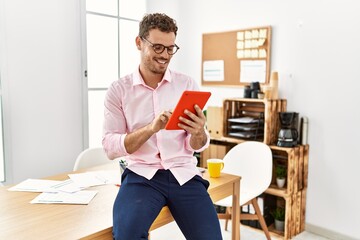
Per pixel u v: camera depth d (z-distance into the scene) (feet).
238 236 6.72
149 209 4.39
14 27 8.82
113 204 4.79
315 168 9.52
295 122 9.56
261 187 7.99
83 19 10.30
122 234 4.05
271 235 9.41
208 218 4.57
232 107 10.61
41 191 5.52
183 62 12.57
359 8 8.43
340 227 9.18
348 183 8.95
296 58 9.64
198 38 11.96
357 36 8.51
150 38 4.49
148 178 4.66
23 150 9.25
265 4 10.12
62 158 10.15
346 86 8.79
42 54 9.44
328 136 9.21
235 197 6.55
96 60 11.14
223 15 11.16
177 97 5.12
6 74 8.75
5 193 5.43
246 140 9.88
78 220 4.45
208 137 4.98
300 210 9.57
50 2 9.50
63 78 9.98
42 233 4.04
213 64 11.55
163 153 4.80
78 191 5.54
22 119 9.16
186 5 12.19
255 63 10.44
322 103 9.25
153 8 12.60
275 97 9.63
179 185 4.72
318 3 9.10
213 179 6.37
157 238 9.02
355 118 8.70
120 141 4.68
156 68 4.65
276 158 10.02
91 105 11.09
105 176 6.38
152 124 4.40
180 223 4.69
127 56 12.08
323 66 9.16
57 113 9.92
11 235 3.98
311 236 9.45
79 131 10.52
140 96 4.94
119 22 11.66
